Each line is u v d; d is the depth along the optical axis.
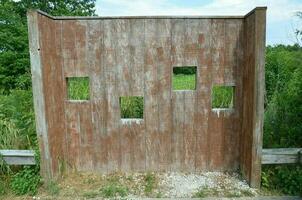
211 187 3.26
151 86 3.52
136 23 3.42
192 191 3.18
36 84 2.99
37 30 2.90
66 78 3.54
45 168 3.15
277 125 3.94
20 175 3.23
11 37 7.43
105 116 3.58
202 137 3.61
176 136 3.60
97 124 3.60
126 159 3.64
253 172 3.18
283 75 5.04
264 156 3.22
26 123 4.01
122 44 3.46
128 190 3.22
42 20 3.02
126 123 3.59
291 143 3.65
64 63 3.50
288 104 3.88
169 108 3.56
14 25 7.88
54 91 3.32
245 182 3.37
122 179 3.48
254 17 3.02
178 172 3.65
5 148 3.72
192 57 3.47
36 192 3.11
